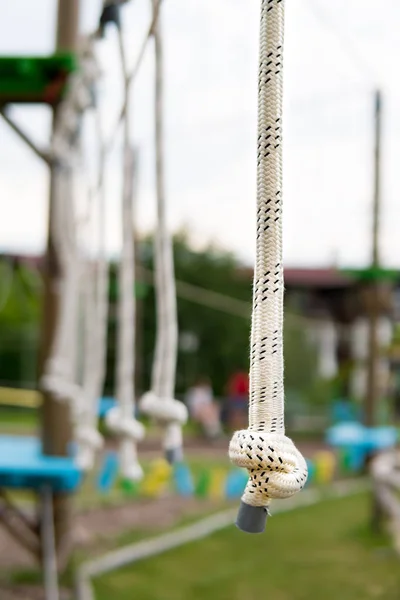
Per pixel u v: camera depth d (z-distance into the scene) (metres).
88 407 4.35
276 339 1.75
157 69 2.95
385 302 11.64
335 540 7.85
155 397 3.07
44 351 6.11
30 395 20.53
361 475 11.70
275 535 8.06
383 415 16.17
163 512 8.90
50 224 6.01
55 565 6.03
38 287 12.85
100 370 4.39
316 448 16.02
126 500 9.36
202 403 17.36
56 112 5.41
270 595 6.10
